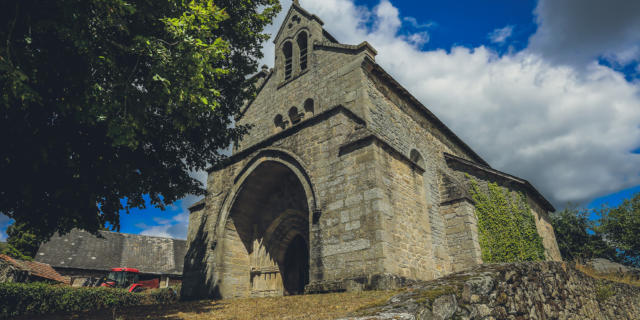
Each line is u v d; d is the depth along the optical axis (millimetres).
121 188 8172
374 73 15750
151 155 8789
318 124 13852
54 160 6734
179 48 6699
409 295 4914
